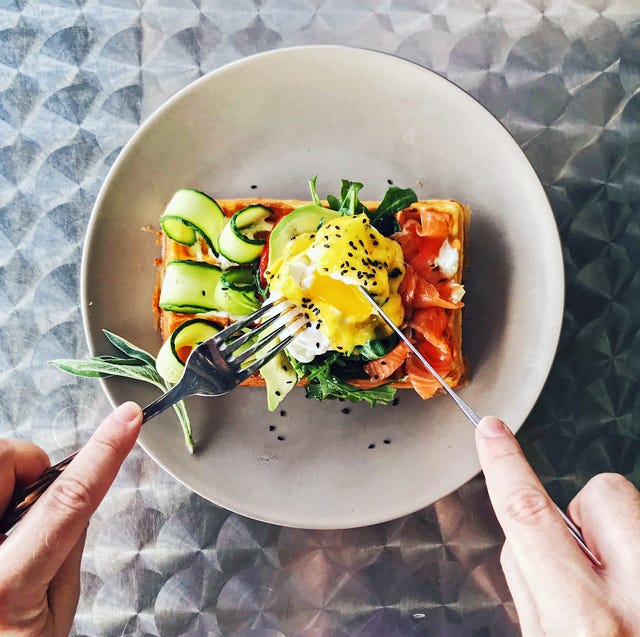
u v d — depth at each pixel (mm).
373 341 378
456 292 403
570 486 456
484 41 480
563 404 461
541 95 477
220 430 437
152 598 453
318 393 416
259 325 391
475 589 451
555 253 417
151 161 436
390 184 450
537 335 423
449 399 439
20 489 348
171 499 460
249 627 450
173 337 405
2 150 483
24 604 322
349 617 450
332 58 428
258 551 456
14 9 486
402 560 455
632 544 316
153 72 484
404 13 483
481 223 440
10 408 466
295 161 452
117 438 327
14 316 472
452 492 429
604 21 480
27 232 478
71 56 485
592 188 470
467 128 434
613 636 289
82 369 412
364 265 361
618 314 465
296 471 435
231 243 399
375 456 437
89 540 456
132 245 436
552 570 298
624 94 477
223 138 444
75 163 481
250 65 428
